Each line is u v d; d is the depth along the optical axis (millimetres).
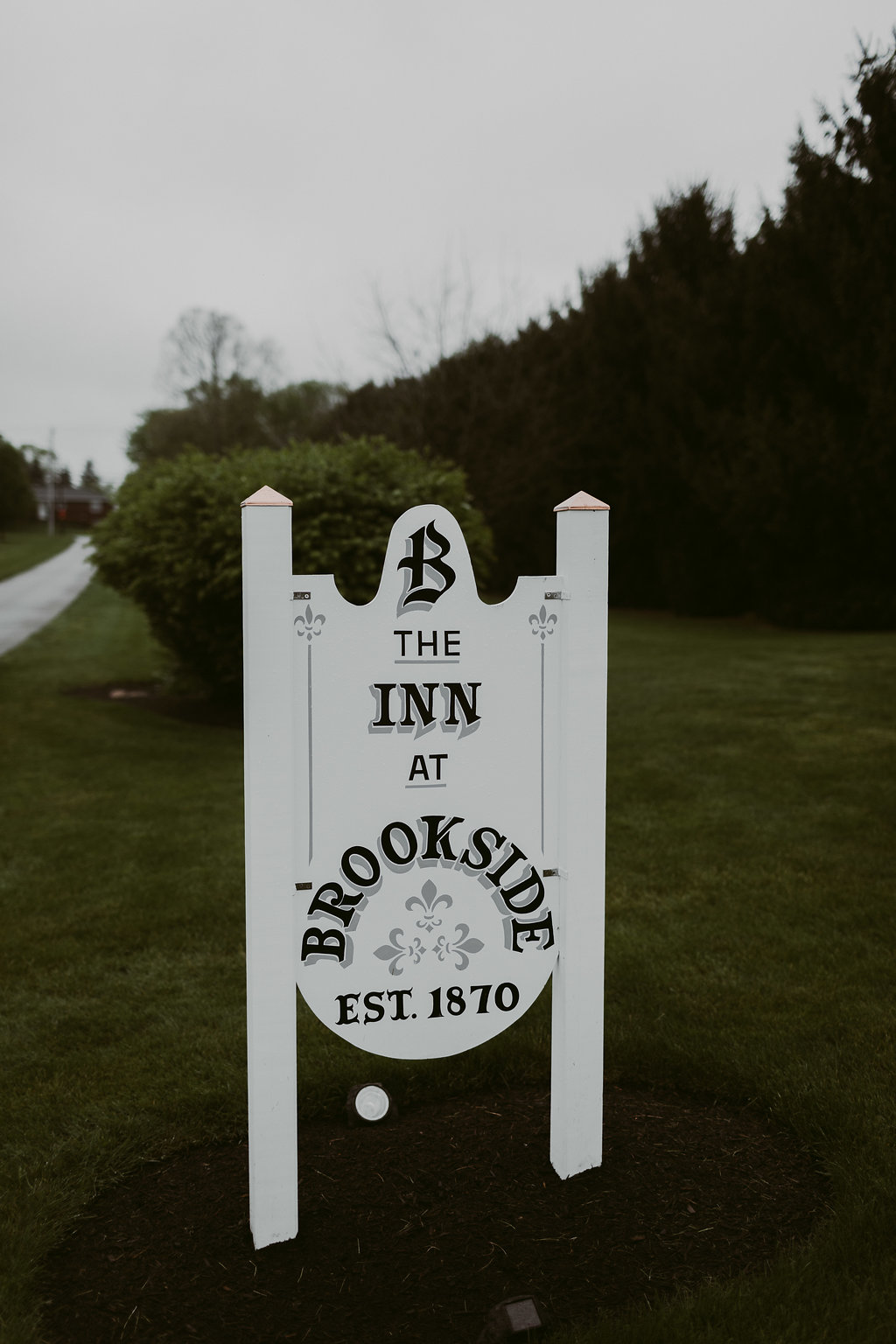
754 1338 2152
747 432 16953
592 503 2662
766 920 4688
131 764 8234
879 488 15711
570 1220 2605
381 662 2555
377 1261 2455
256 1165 2469
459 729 2639
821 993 3902
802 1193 2711
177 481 9672
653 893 5074
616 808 6621
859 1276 2338
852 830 5980
